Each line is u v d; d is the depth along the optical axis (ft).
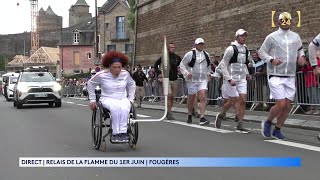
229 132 32.50
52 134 33.47
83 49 272.51
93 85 25.95
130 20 168.76
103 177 19.61
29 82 66.39
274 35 27.53
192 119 42.91
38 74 68.44
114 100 25.48
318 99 39.75
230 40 67.56
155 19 97.25
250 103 48.70
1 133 34.91
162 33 93.61
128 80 26.04
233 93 32.83
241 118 32.73
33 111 58.54
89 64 271.69
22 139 31.14
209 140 28.73
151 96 73.67
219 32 70.69
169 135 31.48
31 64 329.52
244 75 32.86
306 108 41.34
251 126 36.55
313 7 49.78
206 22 74.84
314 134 31.27
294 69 27.84
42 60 328.08
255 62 46.73
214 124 37.60
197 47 37.52
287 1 54.24
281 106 27.66
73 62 273.54
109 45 204.54
